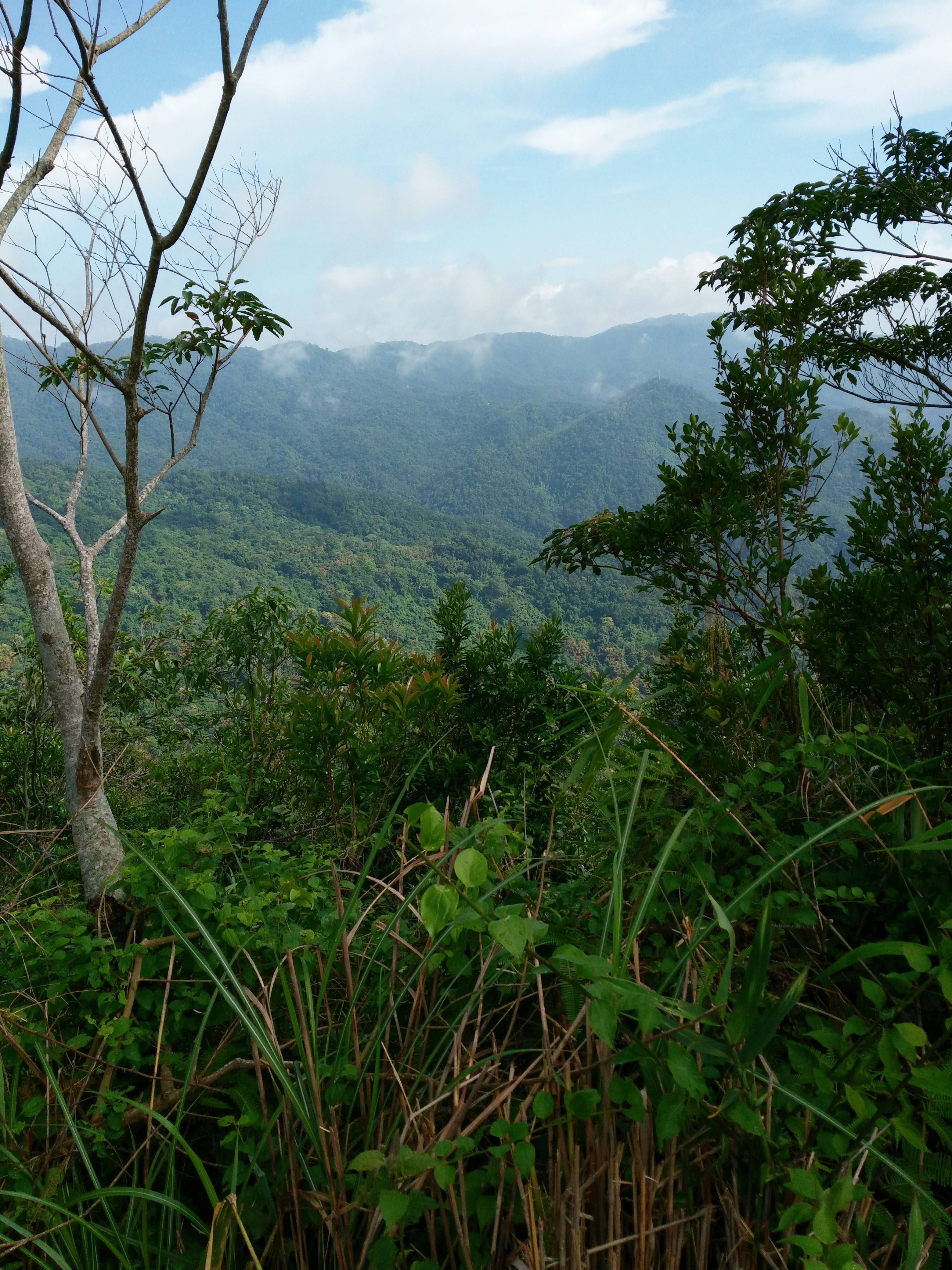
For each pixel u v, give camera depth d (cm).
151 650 516
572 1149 107
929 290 613
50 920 178
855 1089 101
